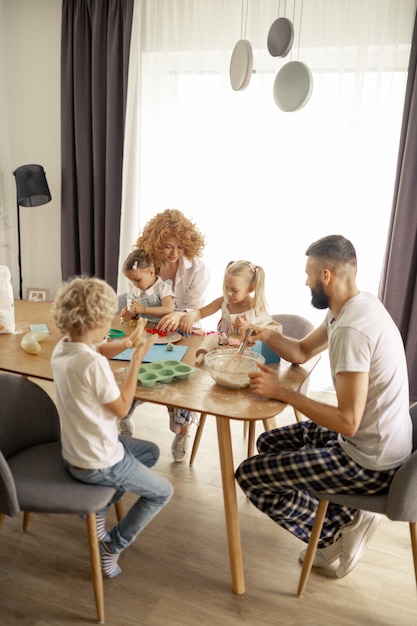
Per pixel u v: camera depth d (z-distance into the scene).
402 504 1.45
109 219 3.76
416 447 1.70
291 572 1.80
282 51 2.32
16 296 4.40
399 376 1.50
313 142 3.27
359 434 1.52
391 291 3.16
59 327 1.43
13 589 1.67
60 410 1.46
